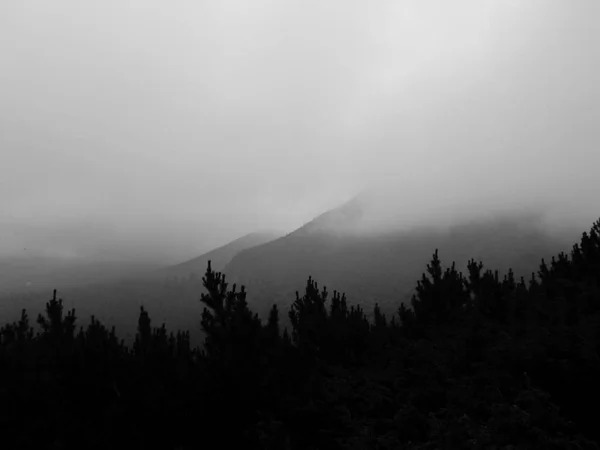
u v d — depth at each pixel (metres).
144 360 12.66
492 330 16.20
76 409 11.16
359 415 13.11
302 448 11.66
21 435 10.23
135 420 10.84
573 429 10.80
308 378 13.80
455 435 10.48
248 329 13.60
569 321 14.73
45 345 14.25
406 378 14.74
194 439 11.49
